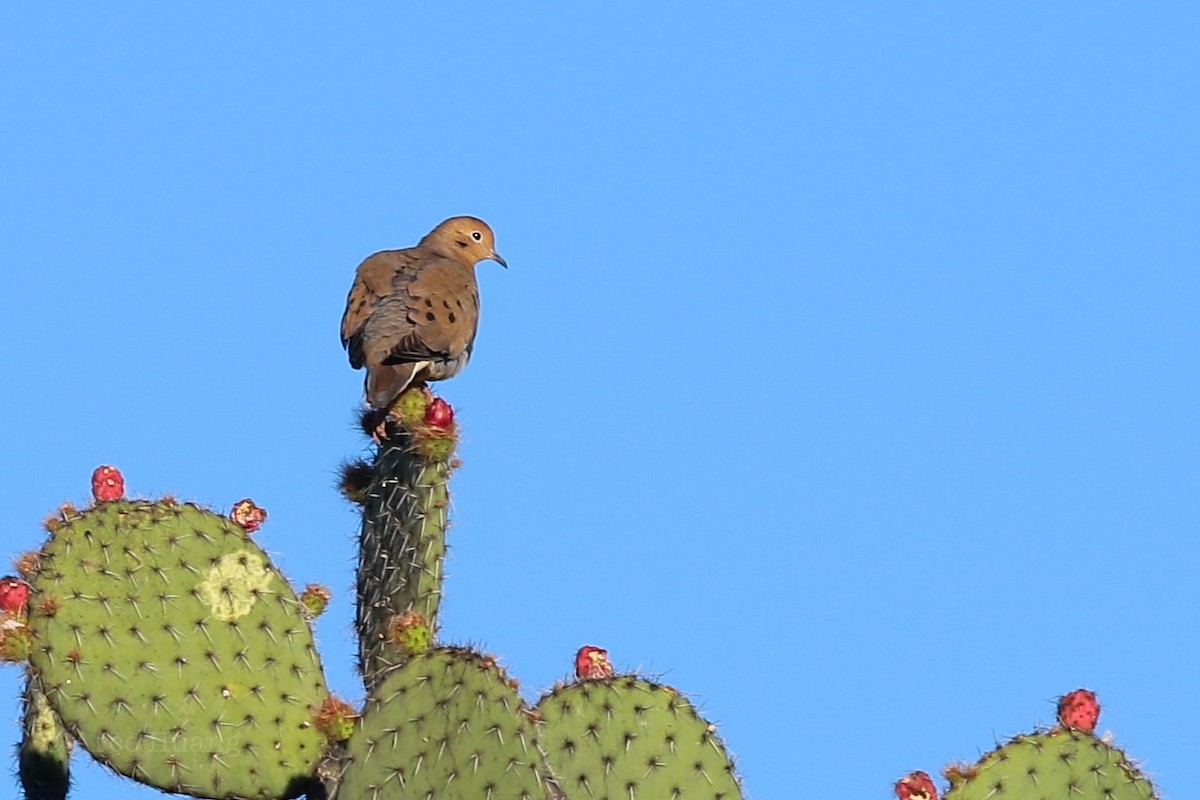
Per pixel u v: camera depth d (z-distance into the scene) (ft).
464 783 39.60
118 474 49.32
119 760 44.78
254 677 45.85
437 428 47.42
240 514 49.29
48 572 45.73
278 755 45.34
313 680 46.50
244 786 45.03
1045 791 44.88
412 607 47.42
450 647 41.04
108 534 46.50
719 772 44.86
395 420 48.19
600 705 44.65
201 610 46.09
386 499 47.96
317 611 49.24
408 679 40.91
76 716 44.80
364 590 48.24
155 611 45.78
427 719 40.42
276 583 47.09
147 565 46.29
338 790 41.29
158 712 45.03
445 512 47.91
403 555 47.55
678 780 44.47
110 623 45.44
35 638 45.06
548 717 44.45
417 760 40.19
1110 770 45.11
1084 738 45.29
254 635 46.19
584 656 46.96
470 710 39.96
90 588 45.70
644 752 44.47
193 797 45.09
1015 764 45.01
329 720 43.27
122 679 45.06
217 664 45.68
